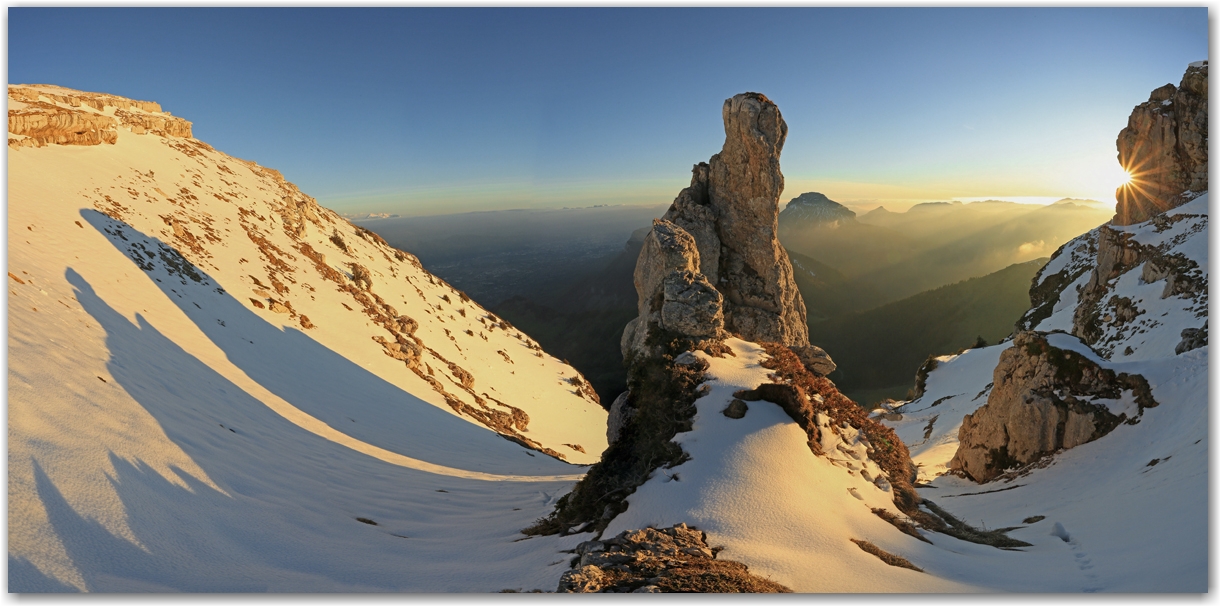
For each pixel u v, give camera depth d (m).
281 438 24.36
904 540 16.91
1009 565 15.45
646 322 28.53
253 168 86.25
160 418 18.41
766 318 50.66
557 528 18.25
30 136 48.69
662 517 16.31
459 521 20.03
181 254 44.66
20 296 21.27
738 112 47.94
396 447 32.28
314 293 56.25
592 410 76.75
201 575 11.83
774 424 20.88
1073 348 30.08
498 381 69.19
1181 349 43.78
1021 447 29.30
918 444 51.22
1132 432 25.80
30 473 11.52
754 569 12.77
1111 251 73.12
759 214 49.47
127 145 61.88
